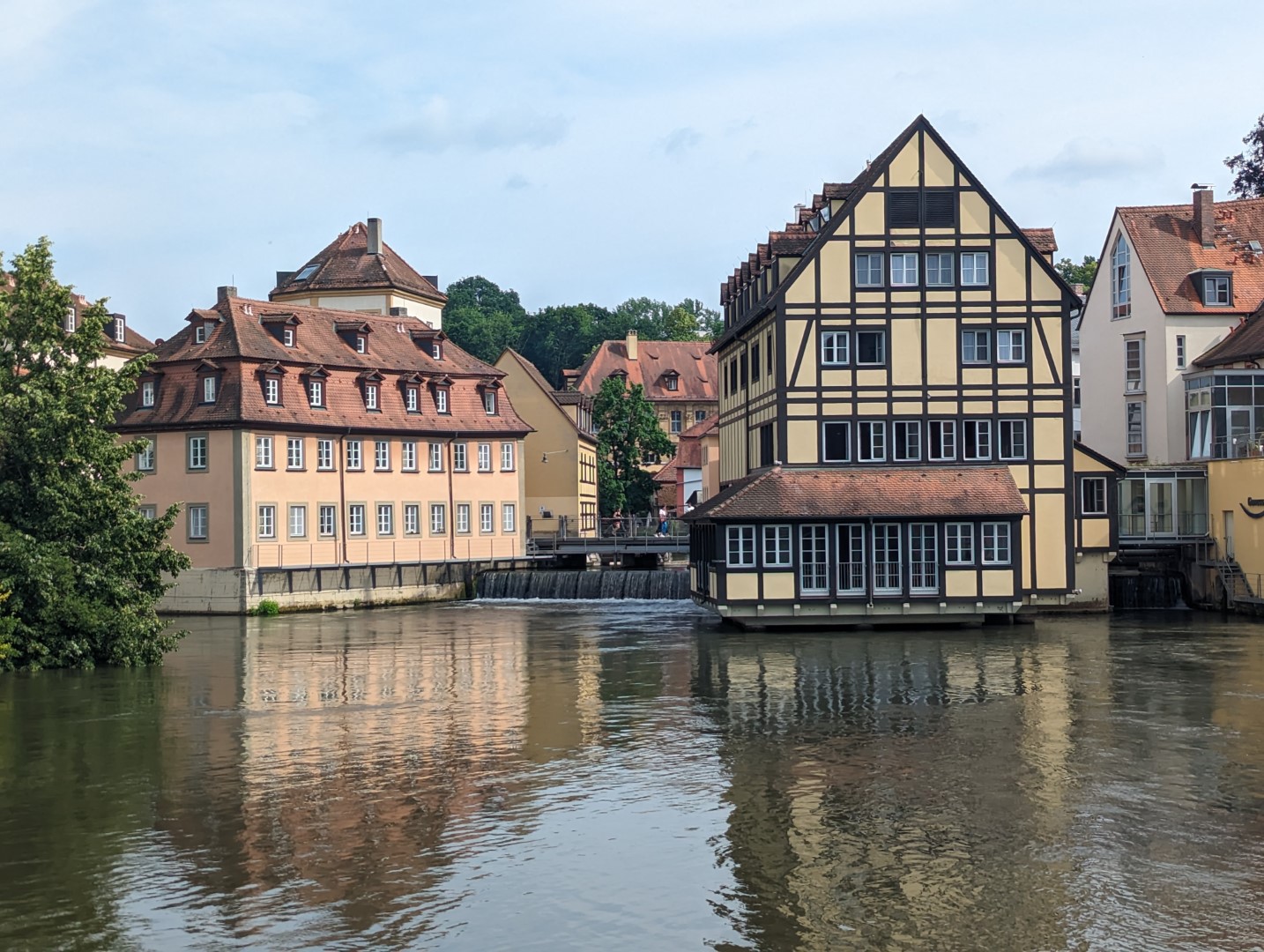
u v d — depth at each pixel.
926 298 47.16
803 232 53.19
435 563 66.12
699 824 19.97
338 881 17.52
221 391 59.69
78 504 38.22
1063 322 47.41
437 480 68.50
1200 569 53.66
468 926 15.86
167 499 59.94
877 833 19.39
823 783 22.42
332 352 65.50
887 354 47.16
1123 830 19.39
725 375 60.47
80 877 17.72
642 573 64.38
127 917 16.23
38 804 21.56
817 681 33.62
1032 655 38.09
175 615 57.94
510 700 31.56
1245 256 60.25
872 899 16.59
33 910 16.48
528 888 17.17
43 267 39.38
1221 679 33.31
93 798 21.94
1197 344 58.75
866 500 45.00
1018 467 47.47
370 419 65.00
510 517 72.25
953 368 47.28
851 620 45.97
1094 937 15.24
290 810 21.00
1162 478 53.94
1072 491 47.50
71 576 37.44
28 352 39.12
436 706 30.83
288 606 59.28
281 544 60.44
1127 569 56.44
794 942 15.26
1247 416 53.59
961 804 20.92
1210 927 15.50
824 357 47.16
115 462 39.12
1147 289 59.97
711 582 47.12
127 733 27.67
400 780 22.98
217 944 15.36
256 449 59.31
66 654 37.81
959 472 46.53
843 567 44.94
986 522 44.97
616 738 26.55
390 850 18.83
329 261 86.06
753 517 44.38
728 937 15.45
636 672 36.09
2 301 38.44
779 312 47.00
